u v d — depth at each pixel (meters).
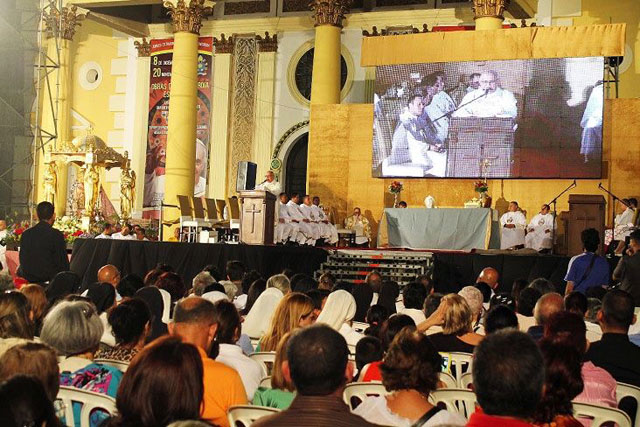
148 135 31.02
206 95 30.72
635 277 9.95
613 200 22.72
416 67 23.81
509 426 3.07
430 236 20.14
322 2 26.61
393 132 23.97
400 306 10.98
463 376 5.73
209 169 30.56
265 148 30.08
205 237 21.58
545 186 23.33
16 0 25.61
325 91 26.36
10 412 2.69
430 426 4.06
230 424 4.43
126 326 5.55
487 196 22.39
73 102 31.66
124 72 31.47
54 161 23.75
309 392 3.34
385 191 24.91
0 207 25.22
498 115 23.03
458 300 6.80
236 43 30.61
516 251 19.25
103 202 30.33
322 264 19.89
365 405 4.26
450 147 23.39
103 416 4.58
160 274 10.14
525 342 3.11
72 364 5.00
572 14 26.70
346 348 3.40
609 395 5.19
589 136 22.33
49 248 11.20
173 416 3.28
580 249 18.19
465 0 28.02
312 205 22.34
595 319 8.16
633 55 26.12
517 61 22.95
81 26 31.73
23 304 5.68
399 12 28.56
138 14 31.22
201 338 4.95
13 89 25.53
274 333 6.46
